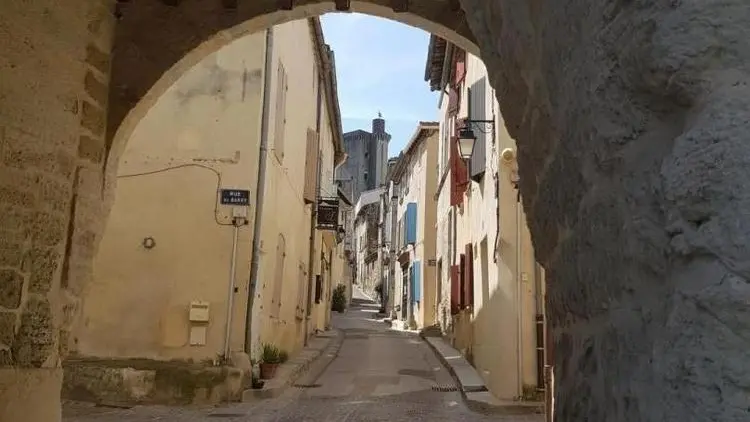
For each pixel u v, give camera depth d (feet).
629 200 3.99
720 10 3.30
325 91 60.39
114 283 29.30
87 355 28.78
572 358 5.50
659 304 3.63
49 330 12.42
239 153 30.53
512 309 27.40
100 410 25.07
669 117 3.69
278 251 36.42
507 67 7.09
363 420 24.62
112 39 14.82
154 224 29.89
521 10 6.19
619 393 4.15
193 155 30.45
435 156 63.82
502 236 27.84
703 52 3.29
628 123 3.99
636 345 3.88
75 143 13.17
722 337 2.99
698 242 3.18
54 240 12.54
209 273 29.50
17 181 11.63
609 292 4.38
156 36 14.97
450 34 15.44
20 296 11.70
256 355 31.07
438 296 57.82
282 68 35.73
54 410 12.54
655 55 3.52
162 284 29.37
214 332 28.99
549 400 19.38
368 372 39.04
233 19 15.07
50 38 12.40
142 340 28.91
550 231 6.14
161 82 14.94
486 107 32.01
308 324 53.01
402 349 50.96
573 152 5.03
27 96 11.86
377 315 101.04
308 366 40.24
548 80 5.64
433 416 25.62
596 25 4.33
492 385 28.27
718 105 3.20
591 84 4.46
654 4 3.59
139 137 30.50
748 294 2.90
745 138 3.04
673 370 3.27
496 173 28.63
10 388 11.35
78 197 13.25
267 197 32.19
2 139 11.35
